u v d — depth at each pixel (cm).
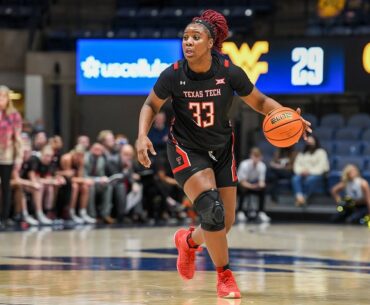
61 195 2412
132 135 3312
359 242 1861
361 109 3234
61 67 3053
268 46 2647
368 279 1109
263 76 2656
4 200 2108
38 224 2291
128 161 2502
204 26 900
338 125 3097
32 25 3238
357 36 2606
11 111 2066
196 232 966
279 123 921
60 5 3600
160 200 2553
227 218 956
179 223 2498
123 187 2475
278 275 1156
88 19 3594
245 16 3512
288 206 2825
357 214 2608
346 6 3534
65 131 3153
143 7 3666
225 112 923
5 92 2044
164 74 924
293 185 2767
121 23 3591
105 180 2448
